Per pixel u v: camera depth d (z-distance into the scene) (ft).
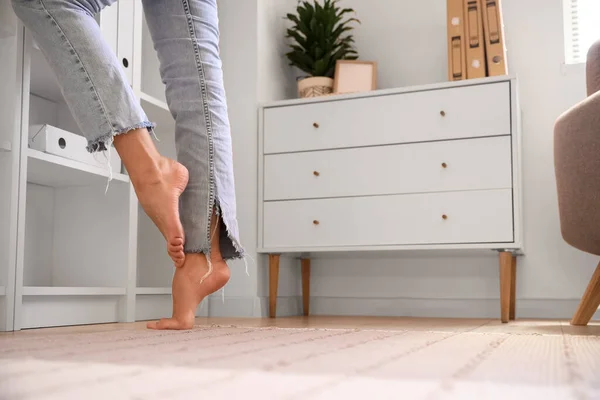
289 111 8.49
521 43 9.07
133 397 1.54
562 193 5.70
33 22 4.37
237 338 3.72
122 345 3.16
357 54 9.97
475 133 7.55
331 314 9.52
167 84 4.95
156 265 8.50
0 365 2.23
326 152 8.22
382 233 7.86
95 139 4.29
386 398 1.57
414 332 4.57
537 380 1.92
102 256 6.92
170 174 4.44
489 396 1.62
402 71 9.75
